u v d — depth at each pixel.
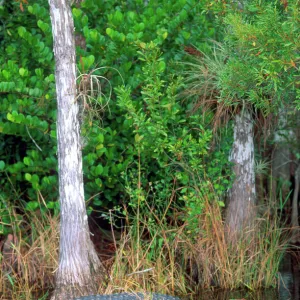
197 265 8.19
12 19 9.32
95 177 8.66
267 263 8.29
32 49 8.88
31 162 8.60
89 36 8.42
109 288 7.10
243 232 8.38
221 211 8.66
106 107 8.59
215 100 8.23
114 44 8.45
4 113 8.77
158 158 8.19
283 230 9.95
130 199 8.54
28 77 8.52
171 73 8.62
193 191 8.13
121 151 8.85
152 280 7.75
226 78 7.40
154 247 8.03
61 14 7.08
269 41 6.55
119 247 8.27
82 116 7.41
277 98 7.30
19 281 8.05
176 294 7.88
